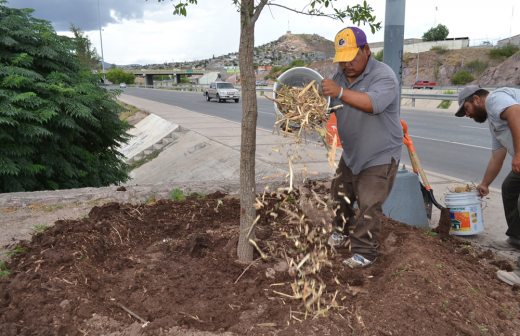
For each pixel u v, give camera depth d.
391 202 4.84
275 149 3.56
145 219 4.85
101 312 3.02
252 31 3.42
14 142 6.87
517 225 4.50
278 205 4.30
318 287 3.33
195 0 3.94
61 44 8.16
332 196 4.21
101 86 9.16
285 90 3.48
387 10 5.58
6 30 7.34
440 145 12.85
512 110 3.72
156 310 3.08
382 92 3.35
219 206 5.33
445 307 3.01
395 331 2.78
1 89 6.75
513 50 62.03
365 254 3.74
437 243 4.34
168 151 17.20
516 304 3.29
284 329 2.81
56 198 5.66
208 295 3.28
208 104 35.06
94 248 4.02
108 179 8.98
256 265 3.72
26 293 3.24
